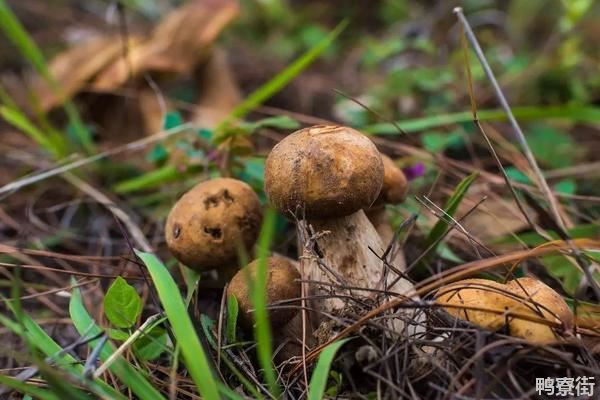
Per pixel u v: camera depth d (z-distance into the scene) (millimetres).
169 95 1054
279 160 525
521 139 555
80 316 534
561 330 503
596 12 1132
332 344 500
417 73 920
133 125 895
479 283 522
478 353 487
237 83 1174
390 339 525
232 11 941
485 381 489
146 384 498
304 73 1223
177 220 571
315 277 549
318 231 545
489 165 778
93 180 771
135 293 533
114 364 502
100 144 895
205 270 581
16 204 750
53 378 473
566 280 585
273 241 651
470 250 636
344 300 538
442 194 685
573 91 906
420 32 1158
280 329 555
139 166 792
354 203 522
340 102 970
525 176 675
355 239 546
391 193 585
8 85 1131
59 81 883
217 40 962
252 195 582
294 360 536
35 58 750
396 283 551
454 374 506
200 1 943
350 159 520
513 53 1108
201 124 861
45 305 637
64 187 777
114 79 850
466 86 944
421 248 618
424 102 911
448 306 509
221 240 567
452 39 1153
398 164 690
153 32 975
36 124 910
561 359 498
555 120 886
